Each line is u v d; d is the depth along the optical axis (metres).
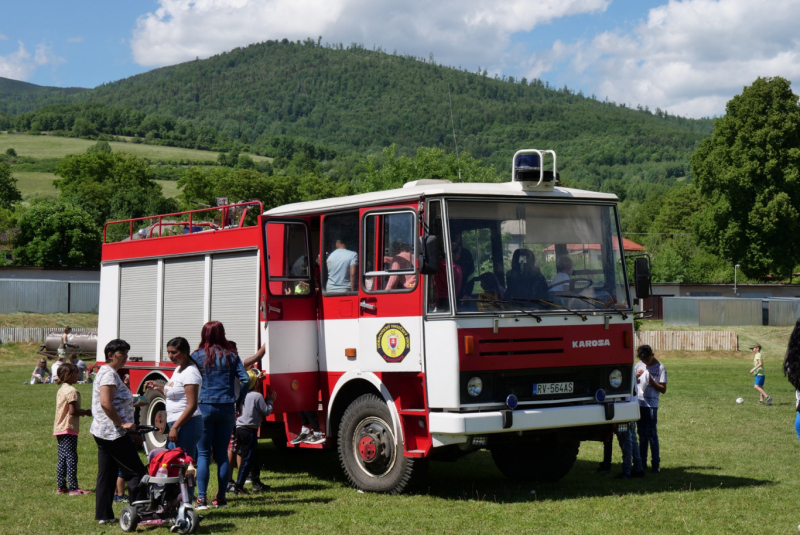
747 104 68.25
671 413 19.81
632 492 10.11
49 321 51.06
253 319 11.10
